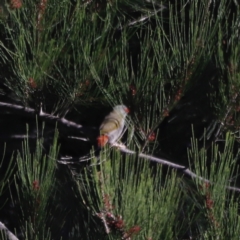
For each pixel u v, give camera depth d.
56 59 6.69
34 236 5.80
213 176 5.91
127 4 7.81
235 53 6.62
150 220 5.38
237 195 7.38
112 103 6.94
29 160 5.83
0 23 6.79
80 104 7.28
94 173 5.37
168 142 8.93
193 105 8.42
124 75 6.69
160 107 6.75
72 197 7.73
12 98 8.18
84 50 6.63
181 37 6.72
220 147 8.34
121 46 6.90
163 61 6.64
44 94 7.12
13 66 6.89
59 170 8.37
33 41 6.62
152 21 8.17
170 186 5.65
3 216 9.25
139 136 6.85
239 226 5.76
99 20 7.16
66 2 6.60
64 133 8.02
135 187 5.37
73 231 6.99
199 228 6.53
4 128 9.48
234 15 7.23
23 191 5.84
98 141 6.60
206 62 6.67
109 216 5.30
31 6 6.54
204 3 6.57
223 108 6.88
